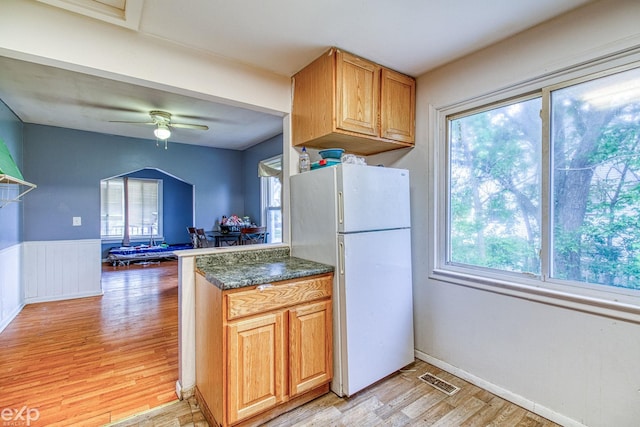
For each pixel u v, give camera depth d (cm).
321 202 210
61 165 446
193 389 203
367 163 288
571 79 169
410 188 252
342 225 194
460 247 228
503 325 195
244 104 225
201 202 615
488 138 210
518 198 195
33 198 420
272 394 174
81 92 319
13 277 357
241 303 163
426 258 240
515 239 196
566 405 169
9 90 312
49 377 222
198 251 212
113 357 253
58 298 420
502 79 195
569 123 171
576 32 164
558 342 172
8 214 343
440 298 231
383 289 213
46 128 438
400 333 224
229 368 159
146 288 472
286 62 220
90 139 477
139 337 294
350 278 195
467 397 197
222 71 213
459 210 228
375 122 221
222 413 159
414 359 240
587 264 166
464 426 170
